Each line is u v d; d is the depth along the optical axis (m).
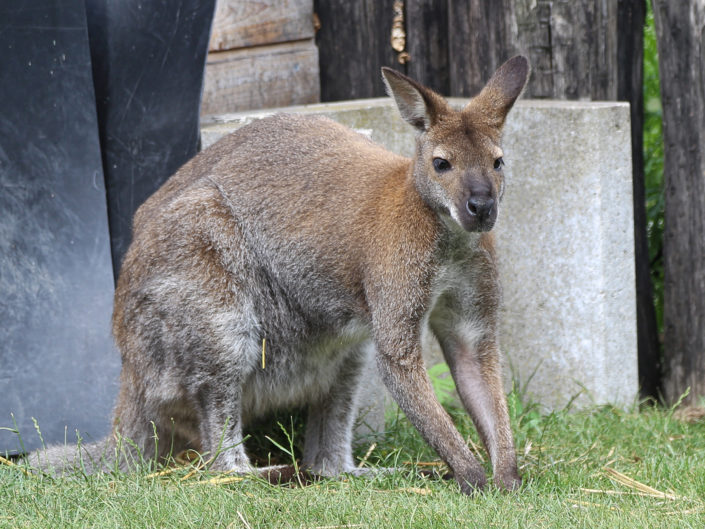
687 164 10.77
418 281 7.91
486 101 8.09
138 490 7.25
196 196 8.49
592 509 7.03
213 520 6.70
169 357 8.39
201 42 9.52
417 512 6.82
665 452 8.96
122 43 9.26
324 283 8.39
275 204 8.48
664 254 11.19
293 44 12.09
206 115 11.09
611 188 10.38
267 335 8.63
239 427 8.54
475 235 7.93
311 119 9.08
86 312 9.13
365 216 8.17
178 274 8.30
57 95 9.03
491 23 11.24
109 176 9.45
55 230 9.06
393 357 7.98
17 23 8.84
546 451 8.98
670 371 11.28
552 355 10.62
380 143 10.61
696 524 6.68
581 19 10.95
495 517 6.76
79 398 9.07
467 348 8.40
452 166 7.72
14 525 6.64
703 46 10.47
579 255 10.43
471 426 9.84
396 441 9.38
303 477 8.23
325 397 9.02
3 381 8.83
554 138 10.31
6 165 8.89
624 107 10.34
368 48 12.09
